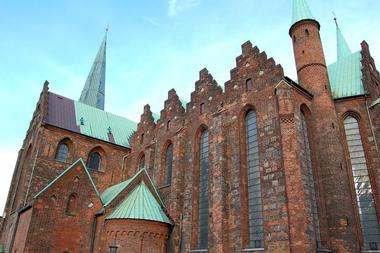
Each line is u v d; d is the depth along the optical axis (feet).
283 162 101.86
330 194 106.11
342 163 109.60
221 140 123.95
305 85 125.39
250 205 110.11
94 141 181.16
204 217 124.88
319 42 132.26
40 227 120.78
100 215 126.93
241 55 135.03
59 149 169.27
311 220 94.38
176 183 137.39
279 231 96.27
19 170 176.55
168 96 172.04
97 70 325.83
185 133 149.59
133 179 139.33
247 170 116.37
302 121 115.34
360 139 115.14
